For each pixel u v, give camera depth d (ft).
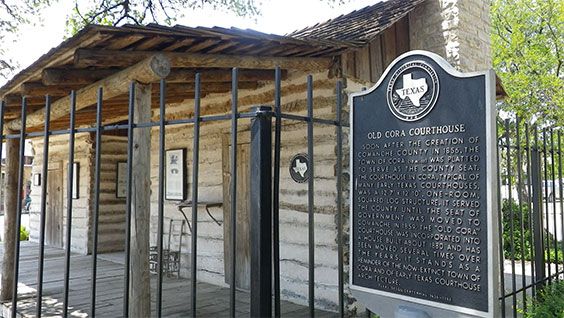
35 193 35.50
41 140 34.73
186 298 16.69
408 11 17.62
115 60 10.76
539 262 12.18
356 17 20.95
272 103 17.28
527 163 11.71
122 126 9.20
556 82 34.58
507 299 15.49
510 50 37.73
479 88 6.48
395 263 7.35
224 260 18.89
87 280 19.99
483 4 20.93
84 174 29.37
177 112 21.33
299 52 13.76
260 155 7.51
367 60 16.62
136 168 10.82
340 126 8.65
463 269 6.52
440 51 19.17
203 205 18.84
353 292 7.89
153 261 20.81
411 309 7.04
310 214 8.07
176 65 11.79
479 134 6.45
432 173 6.95
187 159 20.74
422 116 7.07
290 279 16.44
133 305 10.46
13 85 13.29
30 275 21.27
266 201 7.47
